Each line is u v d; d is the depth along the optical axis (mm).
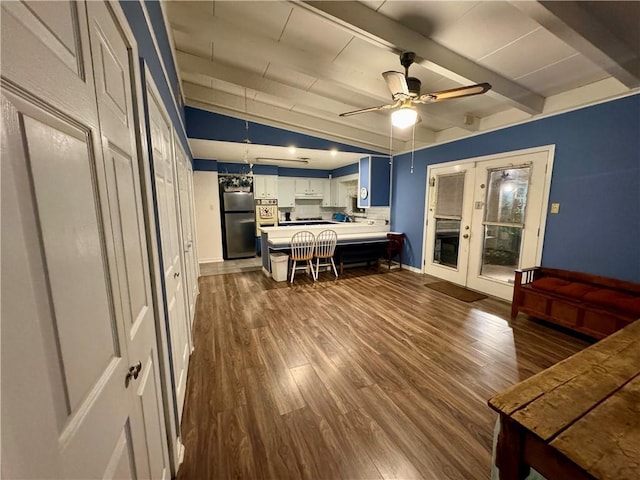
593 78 2617
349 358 2291
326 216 8555
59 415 452
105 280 681
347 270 5285
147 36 1294
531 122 3227
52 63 479
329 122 4695
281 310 3316
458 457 1408
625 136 2502
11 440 333
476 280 4020
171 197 1888
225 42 2258
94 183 642
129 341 823
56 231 474
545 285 2787
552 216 3072
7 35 366
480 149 3857
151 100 1336
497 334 2688
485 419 1652
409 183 5199
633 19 1780
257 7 1978
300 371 2121
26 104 404
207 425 1609
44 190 443
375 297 3762
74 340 515
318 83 3281
